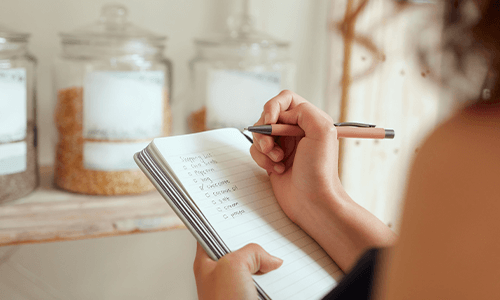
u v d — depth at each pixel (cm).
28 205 65
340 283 31
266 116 43
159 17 82
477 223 20
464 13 27
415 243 22
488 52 24
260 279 36
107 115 67
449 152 21
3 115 62
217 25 86
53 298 84
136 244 90
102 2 78
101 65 68
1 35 61
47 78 77
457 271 20
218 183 41
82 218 62
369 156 92
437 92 83
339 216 41
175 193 39
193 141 45
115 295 90
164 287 94
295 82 93
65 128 69
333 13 86
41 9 75
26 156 67
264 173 47
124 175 69
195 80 78
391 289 24
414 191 22
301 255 40
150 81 69
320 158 41
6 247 79
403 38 88
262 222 41
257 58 80
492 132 21
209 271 36
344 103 88
